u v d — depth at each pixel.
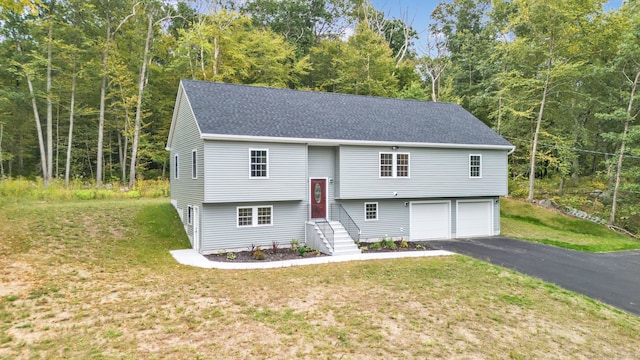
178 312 8.74
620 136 26.72
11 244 13.52
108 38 31.89
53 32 29.73
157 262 13.95
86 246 14.64
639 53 26.27
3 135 33.50
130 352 6.78
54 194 22.06
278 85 34.59
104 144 37.81
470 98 40.47
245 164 16.59
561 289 12.07
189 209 18.09
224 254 16.11
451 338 8.03
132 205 20.25
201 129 15.61
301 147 17.80
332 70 40.59
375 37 40.38
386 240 18.94
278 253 16.59
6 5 10.44
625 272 14.59
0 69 31.78
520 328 8.84
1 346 6.85
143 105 33.81
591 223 26.70
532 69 31.94
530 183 30.78
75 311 8.59
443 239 21.34
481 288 11.53
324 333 7.86
